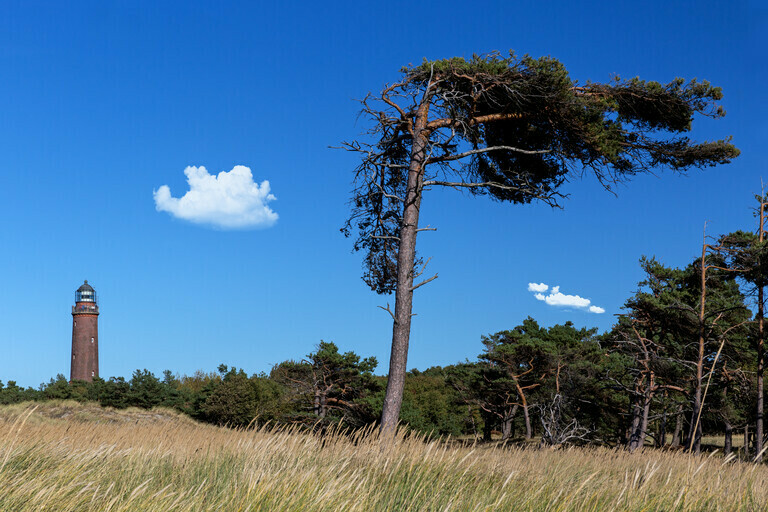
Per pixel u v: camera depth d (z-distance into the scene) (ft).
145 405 139.64
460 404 128.67
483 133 45.85
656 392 92.22
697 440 70.79
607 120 43.86
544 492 17.83
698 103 45.75
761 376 76.43
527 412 111.14
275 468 18.98
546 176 47.34
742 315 81.51
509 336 118.62
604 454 35.40
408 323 37.68
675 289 92.48
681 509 15.92
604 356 117.29
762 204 73.51
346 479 16.96
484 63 39.88
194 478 19.02
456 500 16.16
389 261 46.32
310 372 109.70
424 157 39.93
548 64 39.27
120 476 18.74
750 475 18.58
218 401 121.90
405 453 21.74
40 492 13.34
